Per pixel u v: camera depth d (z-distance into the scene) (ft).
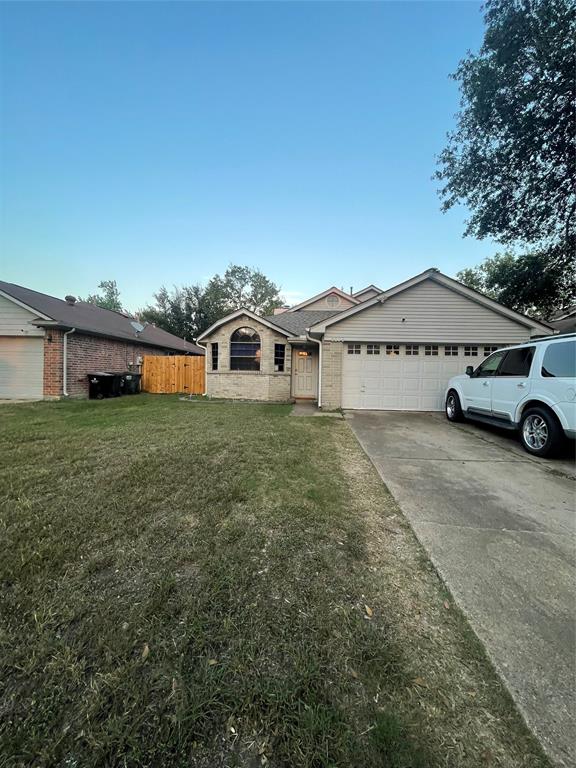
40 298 43.93
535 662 5.30
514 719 4.43
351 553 8.27
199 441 18.39
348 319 32.55
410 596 6.81
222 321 41.37
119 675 4.87
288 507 10.54
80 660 5.10
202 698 4.58
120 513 9.89
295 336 40.75
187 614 6.09
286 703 4.55
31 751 3.91
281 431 21.80
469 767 3.86
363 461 16.06
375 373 32.71
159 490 11.60
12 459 14.89
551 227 37.68
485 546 8.73
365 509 10.78
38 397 38.88
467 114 36.63
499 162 36.17
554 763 3.92
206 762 3.87
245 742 4.09
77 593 6.56
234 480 12.65
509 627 6.02
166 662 5.12
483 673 5.09
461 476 14.17
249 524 9.41
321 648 5.47
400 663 5.24
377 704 4.59
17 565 7.35
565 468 15.40
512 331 31.42
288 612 6.24
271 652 5.37
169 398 42.16
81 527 9.04
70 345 39.78
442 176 40.55
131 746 4.00
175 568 7.43
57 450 16.33
